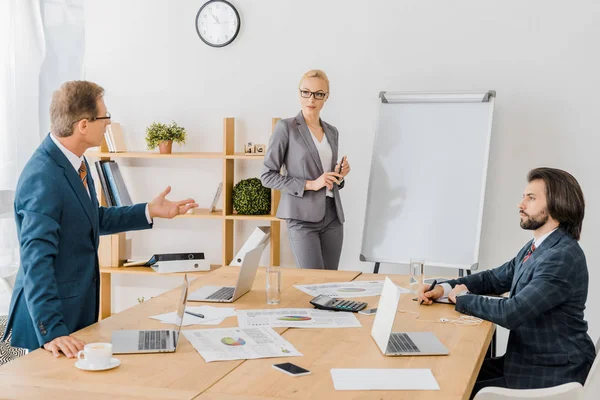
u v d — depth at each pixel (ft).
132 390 6.15
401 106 15.33
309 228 14.21
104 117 8.60
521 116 15.51
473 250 14.65
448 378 6.60
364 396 6.09
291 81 16.52
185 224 17.39
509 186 15.69
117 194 16.15
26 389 6.16
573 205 8.79
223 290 10.13
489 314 8.54
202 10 16.67
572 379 8.42
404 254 15.01
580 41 15.11
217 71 16.87
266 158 14.24
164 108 17.19
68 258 8.36
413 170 15.14
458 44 15.66
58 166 8.30
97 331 7.99
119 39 17.24
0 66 17.07
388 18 15.93
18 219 8.20
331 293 10.18
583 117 15.24
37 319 7.53
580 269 8.59
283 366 6.82
